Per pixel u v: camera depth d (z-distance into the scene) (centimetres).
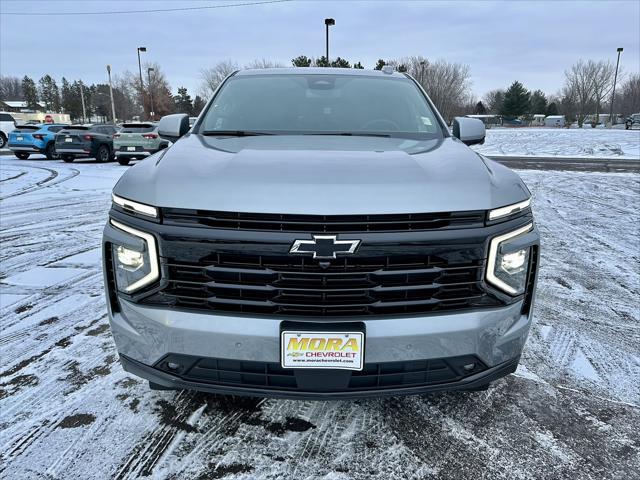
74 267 436
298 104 291
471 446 201
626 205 754
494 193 180
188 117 298
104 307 341
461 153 219
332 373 172
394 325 171
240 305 172
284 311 170
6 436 203
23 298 357
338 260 166
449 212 171
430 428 213
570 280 409
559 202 782
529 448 200
